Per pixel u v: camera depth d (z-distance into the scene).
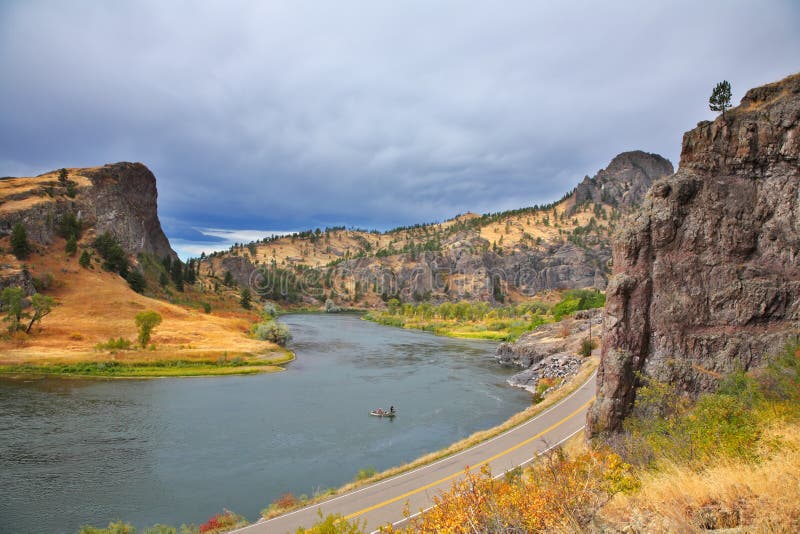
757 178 27.62
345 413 56.72
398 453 43.16
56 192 168.75
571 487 10.55
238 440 46.56
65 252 143.50
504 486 11.74
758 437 13.14
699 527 8.05
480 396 65.81
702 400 16.97
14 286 111.25
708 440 14.31
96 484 36.00
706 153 28.92
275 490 35.34
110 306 121.25
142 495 34.31
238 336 119.62
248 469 39.34
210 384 74.00
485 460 34.38
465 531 10.03
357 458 41.81
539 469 14.44
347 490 31.03
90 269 142.38
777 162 27.00
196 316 134.25
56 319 107.00
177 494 34.56
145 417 53.91
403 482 31.33
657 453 15.70
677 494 9.38
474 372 85.50
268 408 58.97
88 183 189.50
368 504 28.12
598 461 12.36
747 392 20.45
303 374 83.19
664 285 28.41
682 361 27.09
